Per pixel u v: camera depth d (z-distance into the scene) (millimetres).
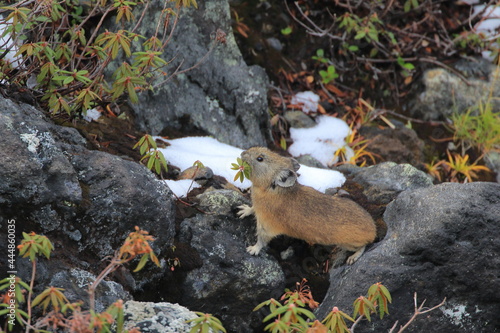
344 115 15953
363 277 9766
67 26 12672
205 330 6621
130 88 9445
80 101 10164
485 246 9461
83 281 8211
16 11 9266
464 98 16500
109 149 11430
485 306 9562
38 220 8383
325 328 6867
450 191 10070
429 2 17000
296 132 15195
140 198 9109
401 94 16703
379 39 16938
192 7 13477
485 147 15922
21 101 10203
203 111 13609
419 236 9680
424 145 15898
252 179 10695
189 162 11992
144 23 13148
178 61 13352
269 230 10680
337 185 12328
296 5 16641
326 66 16594
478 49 17109
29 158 8328
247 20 16375
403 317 9609
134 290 9117
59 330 7582
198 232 10336
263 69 14547
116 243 9023
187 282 9977
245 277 10344
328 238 10516
